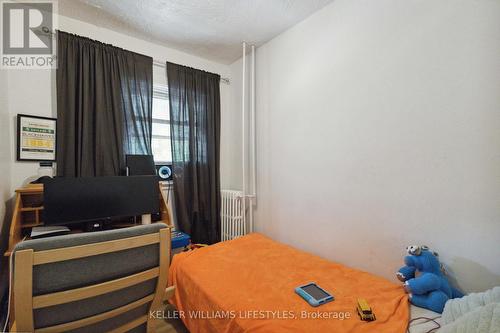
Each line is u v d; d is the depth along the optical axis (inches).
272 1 70.1
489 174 44.9
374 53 61.7
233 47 97.2
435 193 51.7
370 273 62.5
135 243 33.0
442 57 50.4
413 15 54.6
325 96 73.5
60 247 27.5
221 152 111.8
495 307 30.7
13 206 65.2
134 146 84.3
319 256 75.3
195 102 100.4
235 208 97.3
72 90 72.8
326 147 73.5
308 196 79.1
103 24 79.8
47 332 28.9
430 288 44.9
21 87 68.0
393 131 58.3
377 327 39.9
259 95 97.4
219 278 56.4
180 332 59.9
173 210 97.1
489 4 44.6
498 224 44.0
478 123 46.0
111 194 65.6
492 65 44.4
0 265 56.8
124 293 34.2
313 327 40.0
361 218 65.0
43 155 70.6
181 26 81.9
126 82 82.7
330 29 71.7
